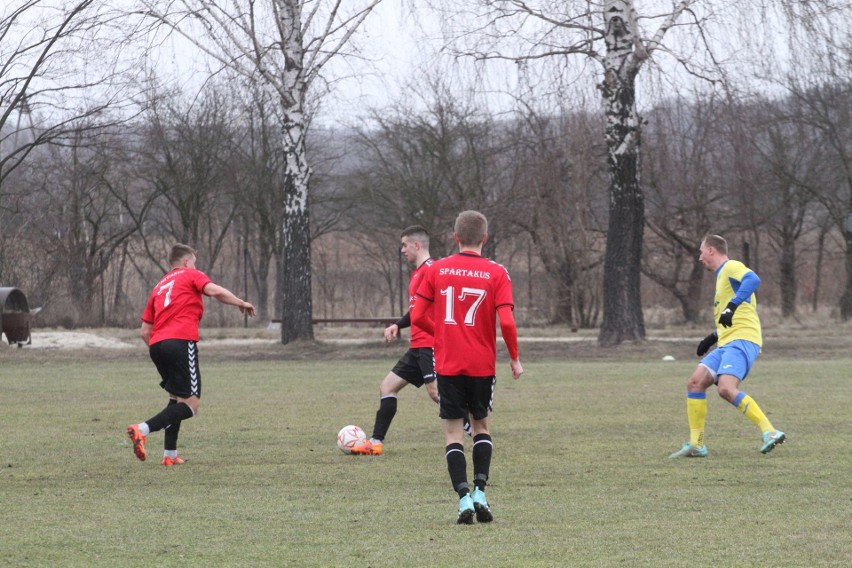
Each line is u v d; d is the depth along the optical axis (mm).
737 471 28578
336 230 165250
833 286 149750
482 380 22625
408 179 151750
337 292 167375
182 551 18922
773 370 65562
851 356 81250
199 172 154250
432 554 18500
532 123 135125
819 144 134125
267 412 45281
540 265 140625
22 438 37062
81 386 59219
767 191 134750
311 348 88500
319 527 21219
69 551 18969
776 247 150500
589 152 133000
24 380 63688
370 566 17562
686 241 139750
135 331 130375
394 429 39438
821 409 43781
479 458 22297
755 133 127688
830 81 87875
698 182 134375
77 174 156000
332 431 38812
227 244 185500
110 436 37594
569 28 87000
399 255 152375
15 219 152750
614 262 87312
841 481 26750
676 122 119125
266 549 19047
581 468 29391
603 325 88625
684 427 38844
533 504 23781
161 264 173750
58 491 26328
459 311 22625
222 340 114312
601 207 140375
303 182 91750
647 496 24703
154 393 54812
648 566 17375
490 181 150750
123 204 159000
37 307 143875
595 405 46625
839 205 136000
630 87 85750
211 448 34531
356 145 156875
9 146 157250
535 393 52406
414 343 33406
